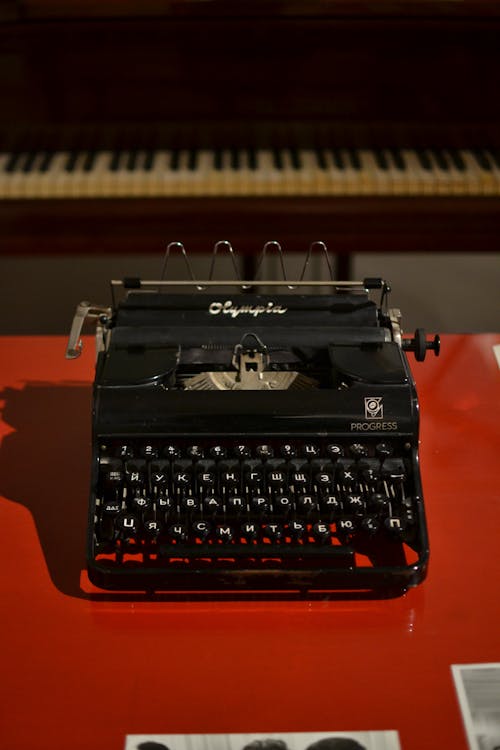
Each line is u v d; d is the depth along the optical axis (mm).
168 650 883
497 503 1012
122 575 916
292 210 1646
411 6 1558
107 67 1604
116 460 958
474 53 1604
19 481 1029
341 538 951
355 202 1641
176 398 957
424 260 2205
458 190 1628
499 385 1170
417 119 1665
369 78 1626
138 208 1635
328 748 814
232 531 931
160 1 1544
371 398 959
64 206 1631
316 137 1678
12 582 931
